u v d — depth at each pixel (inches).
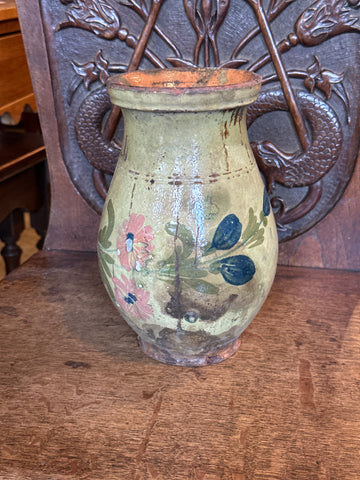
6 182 46.3
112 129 29.3
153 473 17.9
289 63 26.9
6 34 47.9
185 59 27.4
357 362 23.2
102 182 30.9
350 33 25.9
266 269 21.4
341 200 29.2
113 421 20.2
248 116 27.9
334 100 27.2
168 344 22.3
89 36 27.8
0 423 20.0
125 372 22.9
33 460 18.4
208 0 26.0
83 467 18.1
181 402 21.1
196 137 19.1
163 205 19.6
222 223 19.6
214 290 20.3
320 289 28.6
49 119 29.9
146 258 20.0
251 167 20.9
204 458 18.5
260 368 23.0
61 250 33.3
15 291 29.1
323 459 18.3
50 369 23.1
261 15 26.0
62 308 27.7
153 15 26.7
